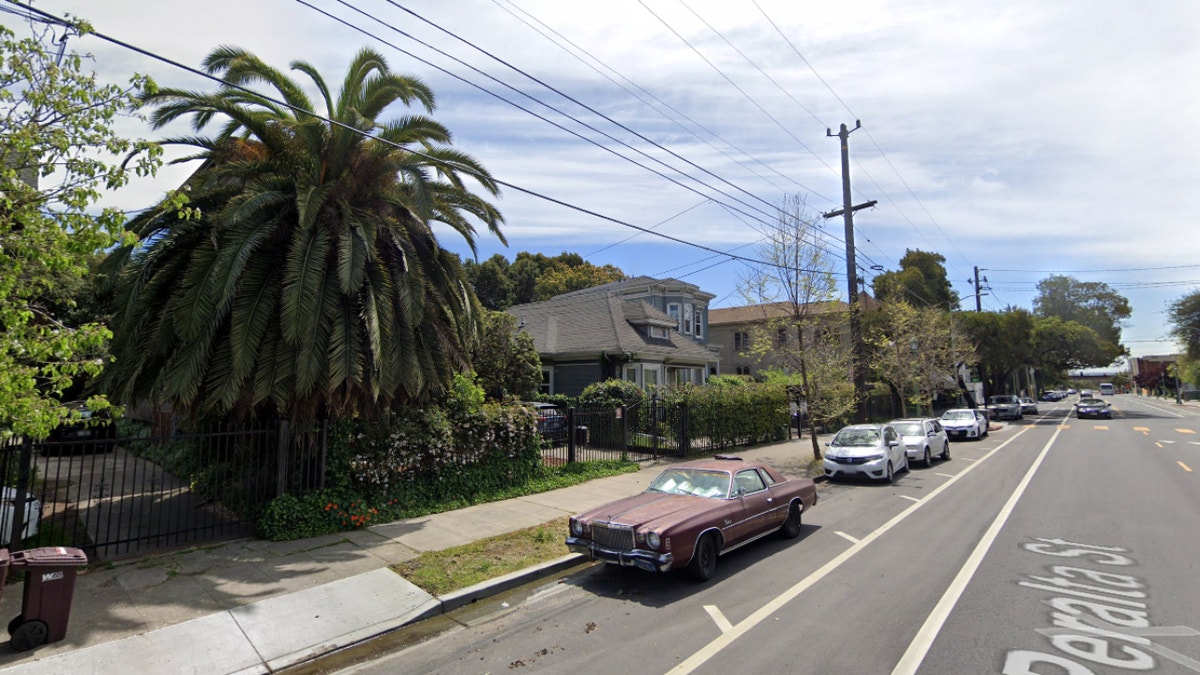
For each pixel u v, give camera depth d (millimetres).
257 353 8430
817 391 17516
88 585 6777
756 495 8445
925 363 31125
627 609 6336
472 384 13305
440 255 10625
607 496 11859
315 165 9594
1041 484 13883
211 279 8109
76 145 5660
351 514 9320
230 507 10055
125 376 8477
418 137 10289
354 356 8766
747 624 5773
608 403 18375
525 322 30250
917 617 5836
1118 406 61781
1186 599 6203
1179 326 45531
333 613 6152
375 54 9953
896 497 12672
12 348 5133
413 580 7082
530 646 5465
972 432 26172
